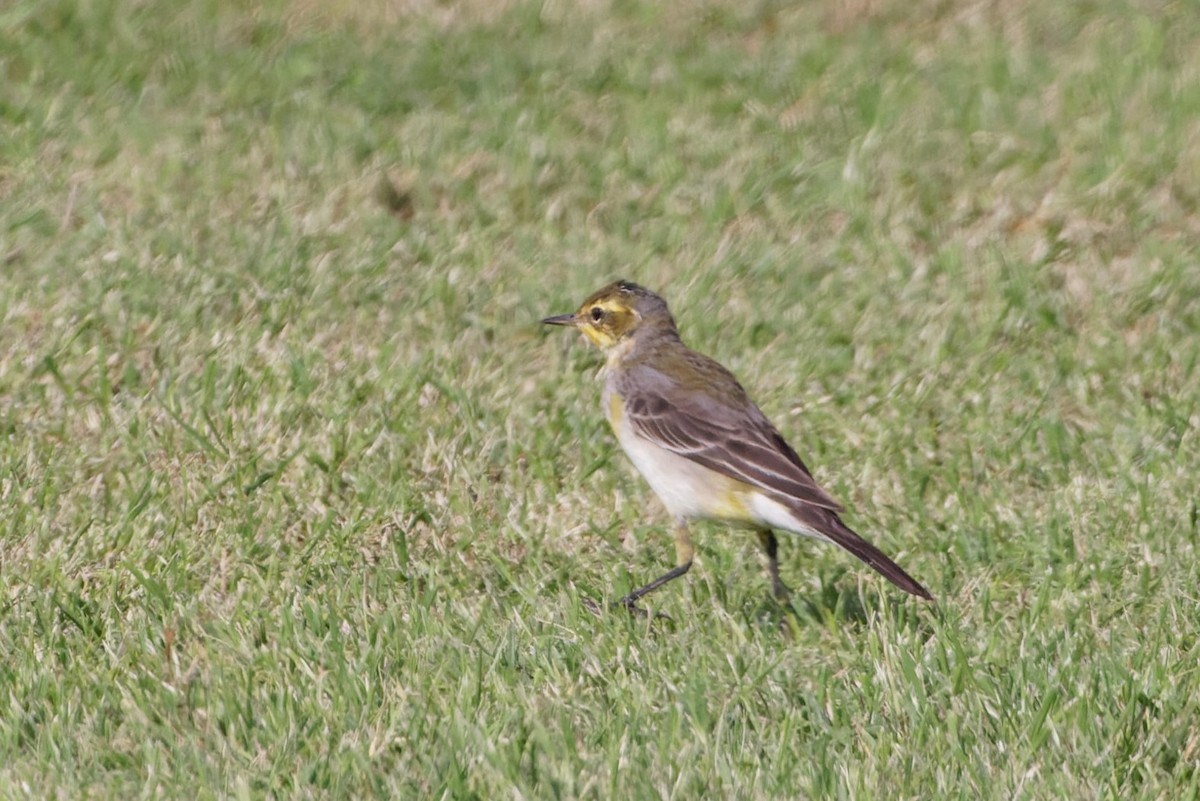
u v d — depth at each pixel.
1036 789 8.55
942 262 16.19
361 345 14.42
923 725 9.11
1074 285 16.00
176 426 12.95
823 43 21.36
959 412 13.78
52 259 15.37
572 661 9.91
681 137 18.88
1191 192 17.50
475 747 8.80
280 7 21.80
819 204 17.47
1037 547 11.62
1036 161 18.06
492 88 19.80
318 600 10.73
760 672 9.82
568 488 12.67
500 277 15.79
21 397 13.28
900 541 11.98
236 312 14.76
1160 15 22.16
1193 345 14.86
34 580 10.93
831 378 14.46
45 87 19.09
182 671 9.83
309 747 8.87
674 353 11.70
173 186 17.08
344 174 17.47
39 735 8.95
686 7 22.38
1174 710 9.26
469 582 11.26
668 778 8.59
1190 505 12.16
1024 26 21.86
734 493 10.88
